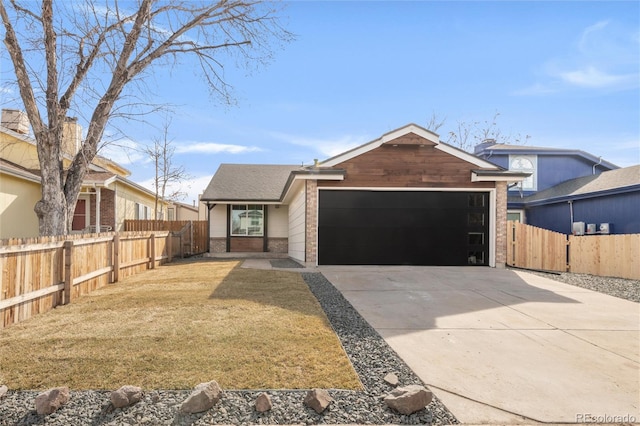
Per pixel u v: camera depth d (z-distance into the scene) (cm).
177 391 333
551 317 603
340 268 1141
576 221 1513
